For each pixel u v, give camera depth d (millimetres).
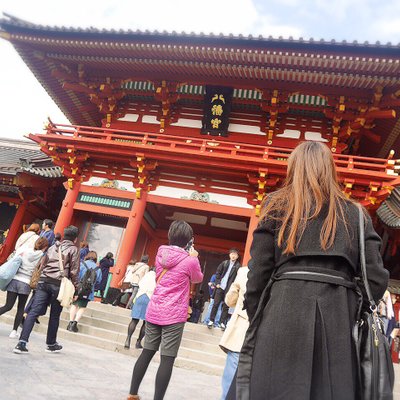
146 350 4973
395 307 18047
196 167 17047
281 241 2117
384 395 1843
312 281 1978
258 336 1991
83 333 11133
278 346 1870
